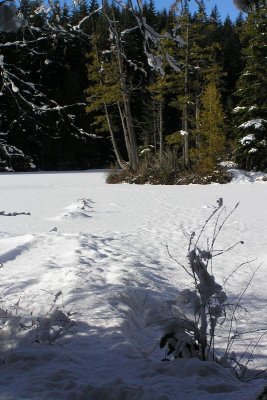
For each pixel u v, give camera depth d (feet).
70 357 11.57
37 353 11.46
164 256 31.27
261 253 31.91
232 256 31.30
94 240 34.22
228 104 180.34
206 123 117.39
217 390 9.55
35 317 16.39
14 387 9.61
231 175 109.81
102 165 176.14
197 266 12.27
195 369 10.41
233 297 21.98
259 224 45.62
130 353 12.71
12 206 64.03
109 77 102.01
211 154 115.44
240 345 15.55
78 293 19.57
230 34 200.13
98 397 9.17
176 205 63.87
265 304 20.92
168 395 9.12
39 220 49.93
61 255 29.04
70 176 132.46
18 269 25.93
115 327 14.98
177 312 12.34
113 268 25.40
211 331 12.08
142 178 108.78
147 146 178.40
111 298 18.85
